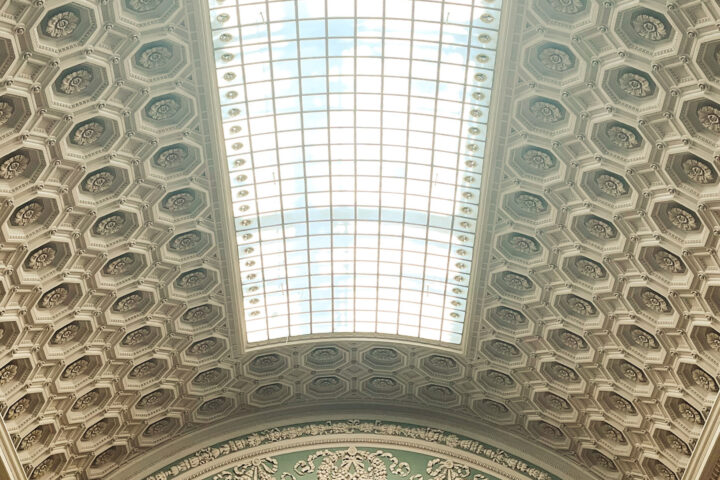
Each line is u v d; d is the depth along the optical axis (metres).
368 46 26.09
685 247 24.55
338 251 32.81
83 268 27.02
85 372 30.11
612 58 22.12
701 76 20.92
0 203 23.05
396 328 35.06
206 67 24.34
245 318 33.44
